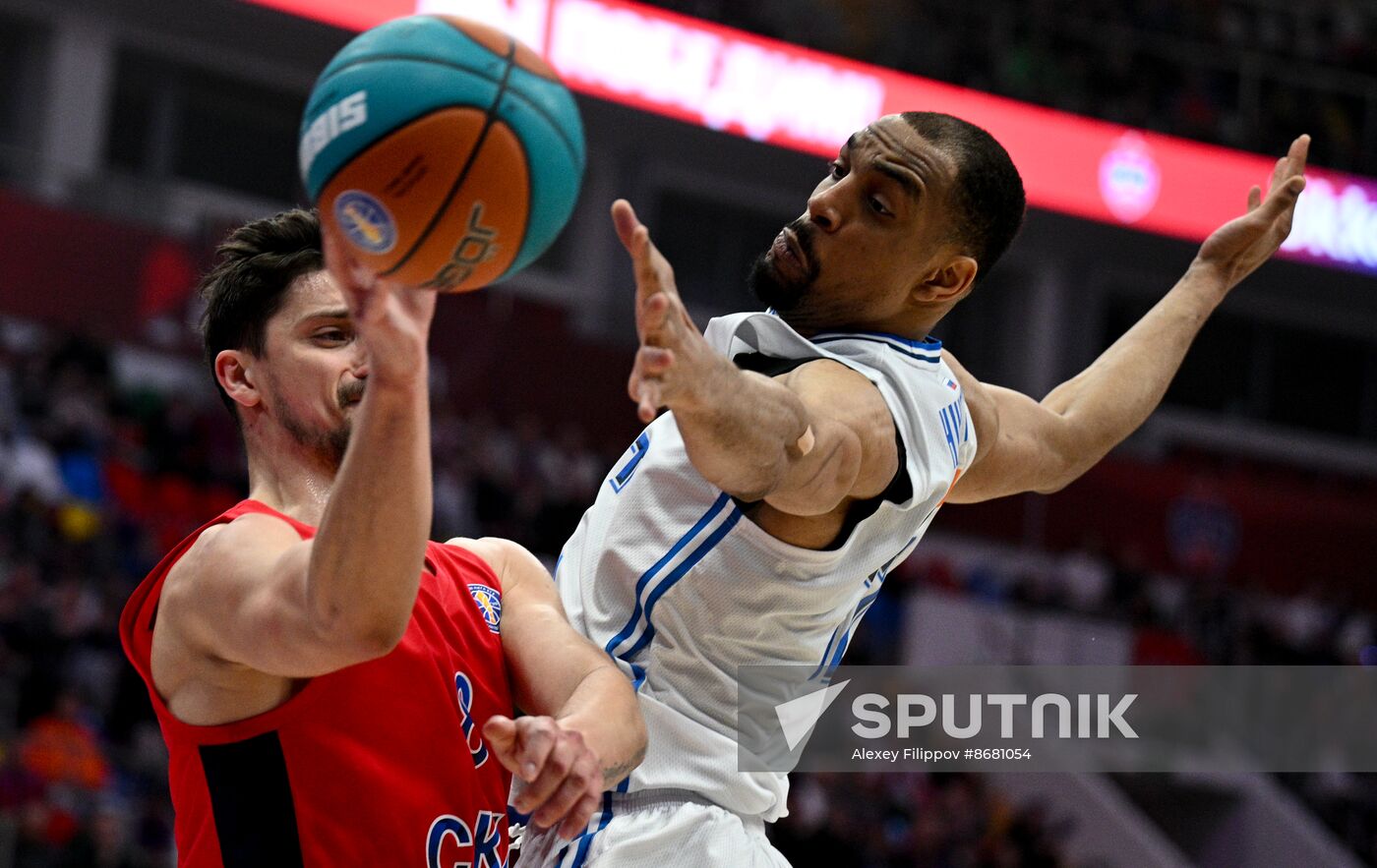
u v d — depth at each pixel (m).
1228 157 14.80
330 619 1.66
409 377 1.59
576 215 15.26
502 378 12.91
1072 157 14.30
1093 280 16.73
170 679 1.93
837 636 2.24
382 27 1.62
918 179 2.06
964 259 2.12
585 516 2.30
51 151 13.22
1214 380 17.34
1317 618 14.33
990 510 14.03
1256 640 12.86
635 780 2.07
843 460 1.82
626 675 2.10
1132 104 15.65
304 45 14.04
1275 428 17.41
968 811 10.31
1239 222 2.80
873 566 2.08
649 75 12.90
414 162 1.53
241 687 1.90
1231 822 11.62
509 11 12.27
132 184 12.33
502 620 2.20
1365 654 13.22
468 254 1.58
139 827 7.66
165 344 11.55
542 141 1.59
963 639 11.09
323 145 1.55
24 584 8.70
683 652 2.07
